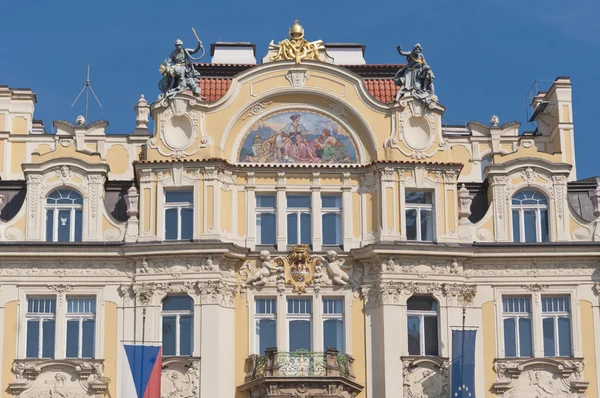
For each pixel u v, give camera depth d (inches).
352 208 3312.0
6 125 3742.6
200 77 3545.8
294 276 3260.3
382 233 3270.2
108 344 3211.1
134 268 3248.0
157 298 3216.0
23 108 3782.0
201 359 3171.8
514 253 3282.5
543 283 3284.9
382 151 3319.4
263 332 3248.0
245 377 3201.3
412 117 3353.8
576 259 3299.7
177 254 3218.5
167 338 3213.6
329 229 3314.5
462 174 3663.9
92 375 3181.6
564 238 3321.9
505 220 3336.6
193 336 3196.4
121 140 3693.4
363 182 3329.2
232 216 3297.2
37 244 3233.3
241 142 3341.5
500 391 3213.6
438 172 3321.9
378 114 3351.4
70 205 3307.1
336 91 3358.8
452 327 3238.2
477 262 3294.8
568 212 3344.0
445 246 3253.0
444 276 3257.9
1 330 3206.2
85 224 3282.5
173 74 3356.3
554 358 3233.3
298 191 3316.9
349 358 3211.1
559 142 3693.4
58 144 3358.8
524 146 3422.7
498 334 3257.9
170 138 3321.9
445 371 3196.4
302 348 3240.7
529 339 3272.6
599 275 3294.8
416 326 3243.1
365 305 3250.5
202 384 3159.5
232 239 3282.5
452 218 3304.6
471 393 3152.1
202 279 3213.6
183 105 3329.2
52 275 3243.1
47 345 3216.0
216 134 3324.3
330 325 3260.3
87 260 3250.5
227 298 3233.3
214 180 3277.6
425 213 3319.4
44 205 3299.7
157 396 3115.2
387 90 3565.5
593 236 3319.4
